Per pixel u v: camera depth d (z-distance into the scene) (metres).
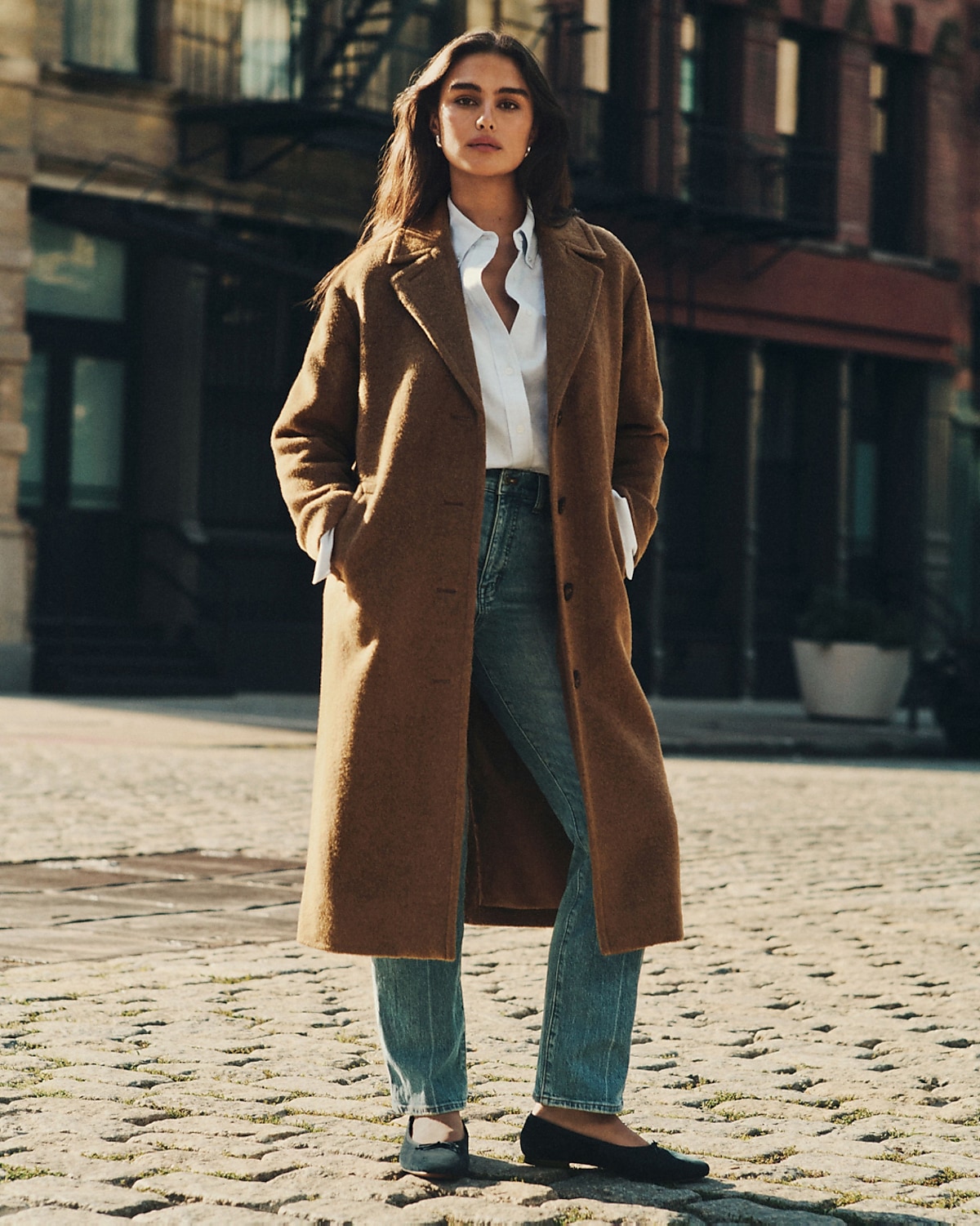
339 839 3.32
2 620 19.06
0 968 5.38
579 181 22.45
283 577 21.95
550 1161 3.46
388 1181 3.33
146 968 5.47
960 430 28.22
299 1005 5.00
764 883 7.75
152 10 20.39
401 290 3.38
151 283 20.98
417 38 22.30
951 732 18.42
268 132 20.55
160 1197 3.21
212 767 12.10
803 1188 3.39
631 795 3.38
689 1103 4.07
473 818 3.51
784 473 26.55
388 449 3.33
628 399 3.61
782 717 22.08
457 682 3.30
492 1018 4.95
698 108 24.83
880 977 5.70
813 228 24.25
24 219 19.45
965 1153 3.67
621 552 3.49
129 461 21.00
